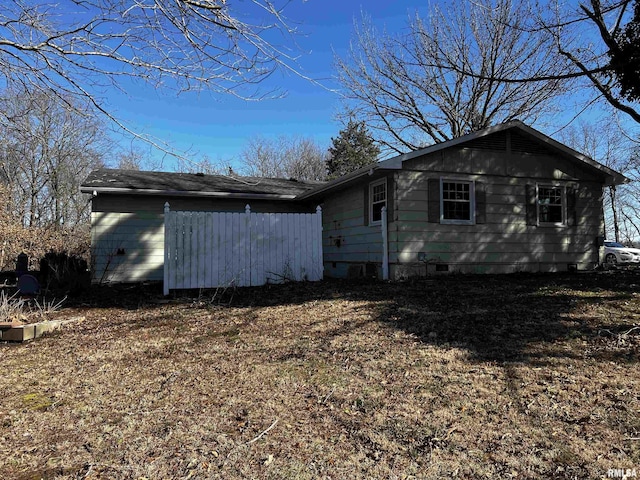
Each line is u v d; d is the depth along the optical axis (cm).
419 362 409
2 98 454
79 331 578
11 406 333
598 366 388
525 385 350
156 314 670
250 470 239
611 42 970
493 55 1889
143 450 263
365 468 240
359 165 3338
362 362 414
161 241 1251
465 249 1062
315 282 927
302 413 312
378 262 1066
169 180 1359
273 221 922
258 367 411
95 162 1745
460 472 235
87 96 445
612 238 3588
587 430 277
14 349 496
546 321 540
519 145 1128
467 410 309
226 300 759
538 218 1144
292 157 3938
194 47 421
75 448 267
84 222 2119
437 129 2194
